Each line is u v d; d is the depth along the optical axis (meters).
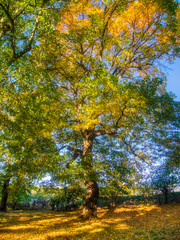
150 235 6.63
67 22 11.59
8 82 6.84
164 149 12.45
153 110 10.64
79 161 8.81
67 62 11.48
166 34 11.66
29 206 23.14
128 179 10.20
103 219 10.90
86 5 10.91
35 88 8.21
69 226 9.16
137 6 10.86
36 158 8.07
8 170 8.66
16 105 7.12
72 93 12.36
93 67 10.67
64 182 8.09
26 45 7.51
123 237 6.83
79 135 11.25
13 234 7.58
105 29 10.09
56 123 8.66
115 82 7.20
